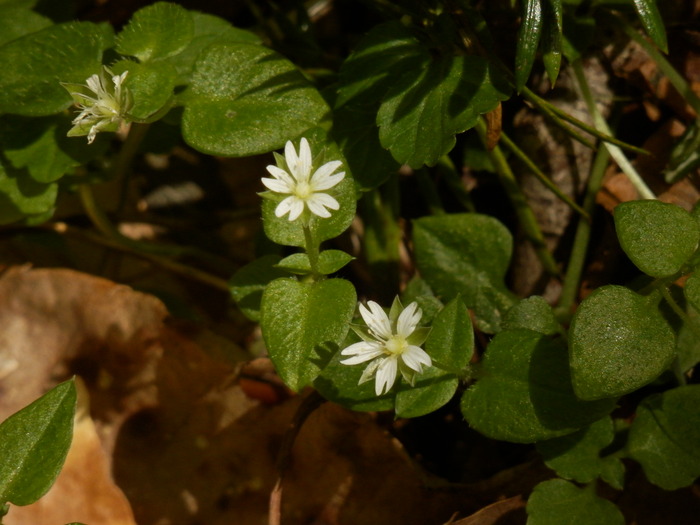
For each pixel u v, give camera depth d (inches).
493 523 6.8
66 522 7.2
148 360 7.4
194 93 7.0
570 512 6.4
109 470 7.3
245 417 7.3
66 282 7.4
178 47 7.1
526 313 6.8
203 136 6.9
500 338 6.5
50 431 6.1
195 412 7.3
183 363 7.3
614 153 7.6
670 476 6.5
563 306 7.7
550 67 6.7
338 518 7.1
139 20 7.1
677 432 6.5
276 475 6.9
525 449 7.4
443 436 7.7
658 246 6.1
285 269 6.5
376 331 6.2
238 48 7.1
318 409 7.1
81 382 7.4
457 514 6.8
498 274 7.3
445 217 7.4
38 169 7.3
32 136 7.3
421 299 7.0
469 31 7.0
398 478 7.1
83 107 6.8
